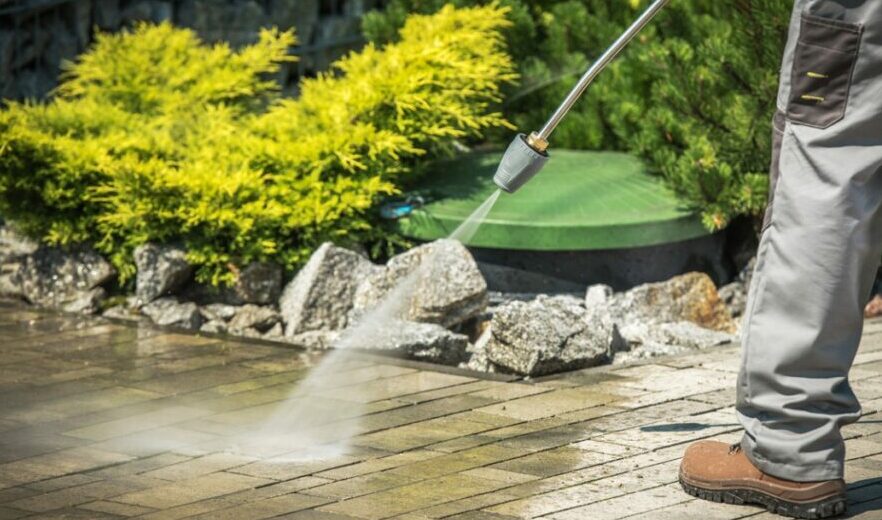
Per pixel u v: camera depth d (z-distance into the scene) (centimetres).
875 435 573
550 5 1034
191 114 934
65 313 823
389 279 789
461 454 559
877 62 444
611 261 872
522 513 486
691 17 952
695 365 708
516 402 640
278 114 917
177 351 738
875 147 449
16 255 874
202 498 509
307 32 1147
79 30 1054
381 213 862
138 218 827
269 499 506
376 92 866
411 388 666
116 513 493
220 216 816
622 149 996
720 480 491
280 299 832
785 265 456
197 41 1003
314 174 849
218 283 832
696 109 873
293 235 857
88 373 691
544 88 999
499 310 710
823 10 447
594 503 495
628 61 975
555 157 958
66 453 565
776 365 461
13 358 717
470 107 898
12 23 1030
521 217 838
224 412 624
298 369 703
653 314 828
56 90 974
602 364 729
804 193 453
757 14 838
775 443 470
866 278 459
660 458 549
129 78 963
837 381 461
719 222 845
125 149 864
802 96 454
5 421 609
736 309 876
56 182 838
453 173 917
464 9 935
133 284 855
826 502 467
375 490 515
